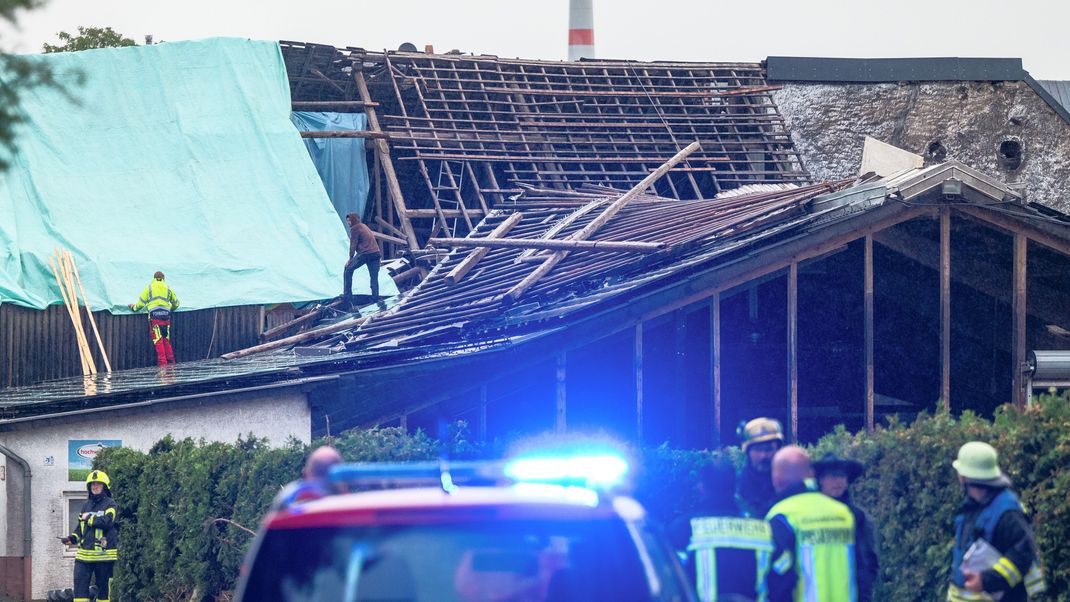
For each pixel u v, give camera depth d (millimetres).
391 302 93438
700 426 87375
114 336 93812
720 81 129875
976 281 81812
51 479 69750
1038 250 78062
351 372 68312
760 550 26891
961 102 132375
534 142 116125
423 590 19406
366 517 19516
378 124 115125
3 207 96625
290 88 119500
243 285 97188
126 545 57938
